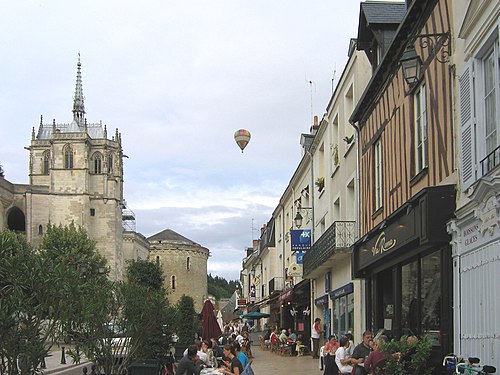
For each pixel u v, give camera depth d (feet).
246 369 40.06
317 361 78.64
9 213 262.47
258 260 181.47
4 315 22.71
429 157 38.19
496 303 27.22
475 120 30.45
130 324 41.29
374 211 54.13
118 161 278.26
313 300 94.22
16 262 24.14
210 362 52.90
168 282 332.19
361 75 62.85
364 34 56.29
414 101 42.27
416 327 42.57
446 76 35.06
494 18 27.76
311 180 95.50
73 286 25.88
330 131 80.02
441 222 33.60
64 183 264.72
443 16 35.60
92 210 269.64
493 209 27.43
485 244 28.68
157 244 333.83
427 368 31.30
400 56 44.57
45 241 168.86
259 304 165.89
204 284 349.61
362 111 57.67
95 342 38.58
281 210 133.90
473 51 30.55
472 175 30.58
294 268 100.63
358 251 57.62
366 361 31.81
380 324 54.24
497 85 27.96
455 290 32.94
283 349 92.68
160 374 45.24
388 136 48.98
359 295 61.26
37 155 279.08
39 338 24.76
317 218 91.25
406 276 45.85
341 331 71.77
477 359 26.89
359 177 60.39
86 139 266.77
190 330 75.97
